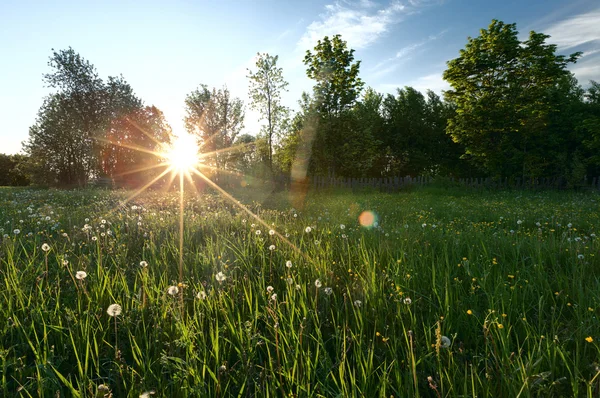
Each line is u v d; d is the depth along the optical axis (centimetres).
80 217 762
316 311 269
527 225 838
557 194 2458
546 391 176
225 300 277
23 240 506
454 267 391
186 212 911
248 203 1381
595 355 212
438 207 1329
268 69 3020
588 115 3891
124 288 308
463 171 5078
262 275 346
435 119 5225
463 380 191
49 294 294
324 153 3095
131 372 201
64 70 3859
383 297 296
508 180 3872
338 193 2562
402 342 238
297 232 616
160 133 4562
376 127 5119
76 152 4097
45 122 4034
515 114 3475
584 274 349
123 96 4338
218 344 223
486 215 1027
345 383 187
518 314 268
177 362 203
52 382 190
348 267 400
